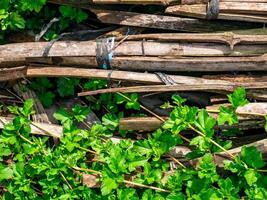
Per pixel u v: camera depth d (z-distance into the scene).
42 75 2.27
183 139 2.23
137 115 2.28
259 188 2.08
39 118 2.34
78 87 2.36
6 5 2.31
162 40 2.22
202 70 2.21
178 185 2.14
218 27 2.23
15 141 2.24
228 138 2.21
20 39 2.38
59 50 2.25
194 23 2.23
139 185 2.15
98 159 2.22
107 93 2.29
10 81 2.38
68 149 2.20
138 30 2.28
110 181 2.13
